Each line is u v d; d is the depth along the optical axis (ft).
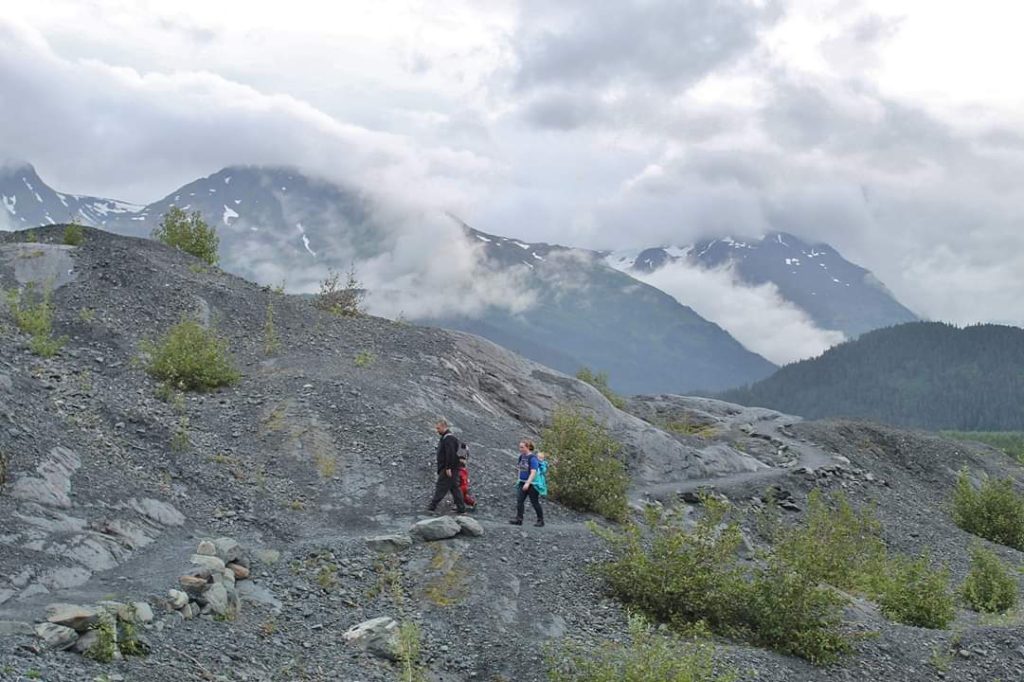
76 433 52.95
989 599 69.97
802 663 45.62
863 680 45.14
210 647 34.55
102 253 94.07
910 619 59.00
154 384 70.49
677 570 49.03
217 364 74.54
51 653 29.73
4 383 55.01
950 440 160.04
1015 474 146.82
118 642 31.89
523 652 40.40
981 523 110.32
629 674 35.09
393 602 44.62
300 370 79.51
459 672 38.68
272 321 93.76
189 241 114.21
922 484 131.23
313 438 66.39
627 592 49.57
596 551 54.75
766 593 48.01
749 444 134.72
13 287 83.71
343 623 41.27
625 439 101.55
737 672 41.34
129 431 58.18
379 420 71.82
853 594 64.90
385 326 103.60
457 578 47.47
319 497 59.31
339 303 107.96
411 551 49.78
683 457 104.94
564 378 108.17
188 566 40.42
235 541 44.62
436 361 94.32
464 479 60.54
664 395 171.83
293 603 42.09
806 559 48.80
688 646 39.29
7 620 30.99
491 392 95.86
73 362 69.92
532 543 53.88
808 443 136.67
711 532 51.60
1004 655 51.03
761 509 93.09
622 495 71.20
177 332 75.87
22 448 45.96
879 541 82.89
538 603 46.91
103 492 46.70
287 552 47.26
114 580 38.04
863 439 142.31
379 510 58.70
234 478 57.77
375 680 35.65
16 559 36.42
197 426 64.90
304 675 34.58
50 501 43.14
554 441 72.43
